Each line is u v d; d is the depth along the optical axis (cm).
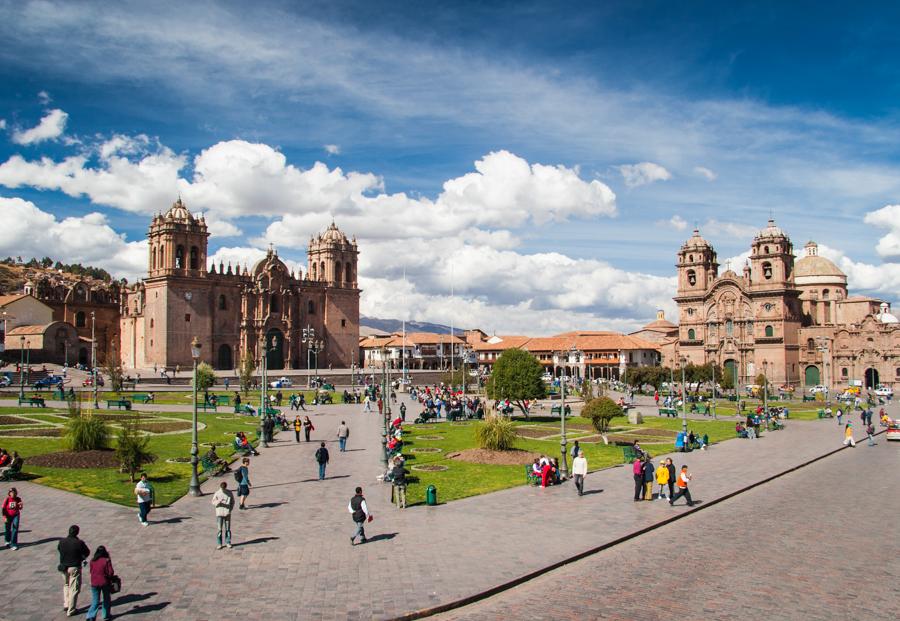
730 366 16212
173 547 2623
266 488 3772
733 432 7056
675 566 2517
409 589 2202
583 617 2027
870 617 2048
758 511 3444
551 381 14288
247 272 15012
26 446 4759
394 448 5066
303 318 15838
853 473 4666
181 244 13688
